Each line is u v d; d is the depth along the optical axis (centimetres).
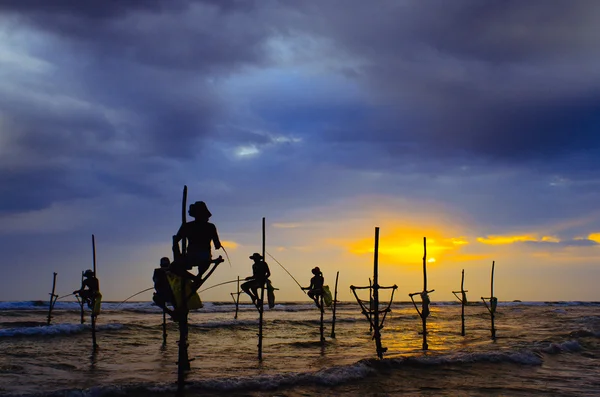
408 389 1303
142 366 1620
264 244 1836
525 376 1487
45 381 1348
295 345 2230
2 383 1307
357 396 1225
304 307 5984
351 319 3681
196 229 1043
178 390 1130
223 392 1220
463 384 1366
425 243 2062
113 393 1170
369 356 1883
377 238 1609
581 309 6581
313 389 1279
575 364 1736
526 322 3750
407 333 2872
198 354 1920
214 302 6800
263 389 1258
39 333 2353
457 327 3294
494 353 1730
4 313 3922
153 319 3612
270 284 1862
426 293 2038
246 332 2784
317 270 2350
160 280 1171
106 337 2366
